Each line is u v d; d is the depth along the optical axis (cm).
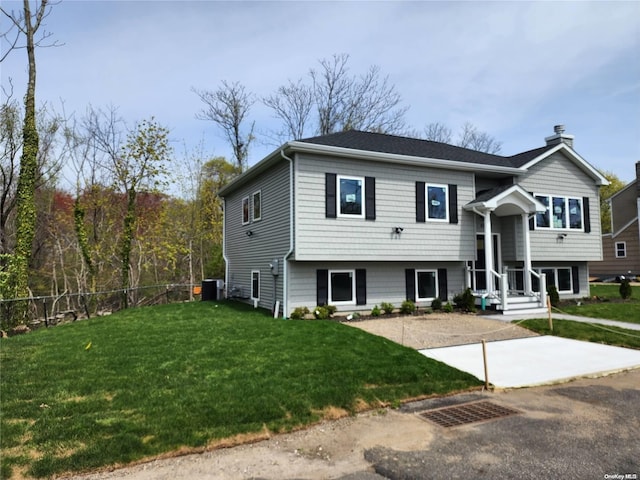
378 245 1348
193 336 939
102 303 1908
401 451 436
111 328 1055
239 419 502
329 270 1336
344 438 473
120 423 479
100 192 2041
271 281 1410
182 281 2464
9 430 458
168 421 487
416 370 716
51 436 446
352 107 3080
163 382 619
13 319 1305
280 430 488
